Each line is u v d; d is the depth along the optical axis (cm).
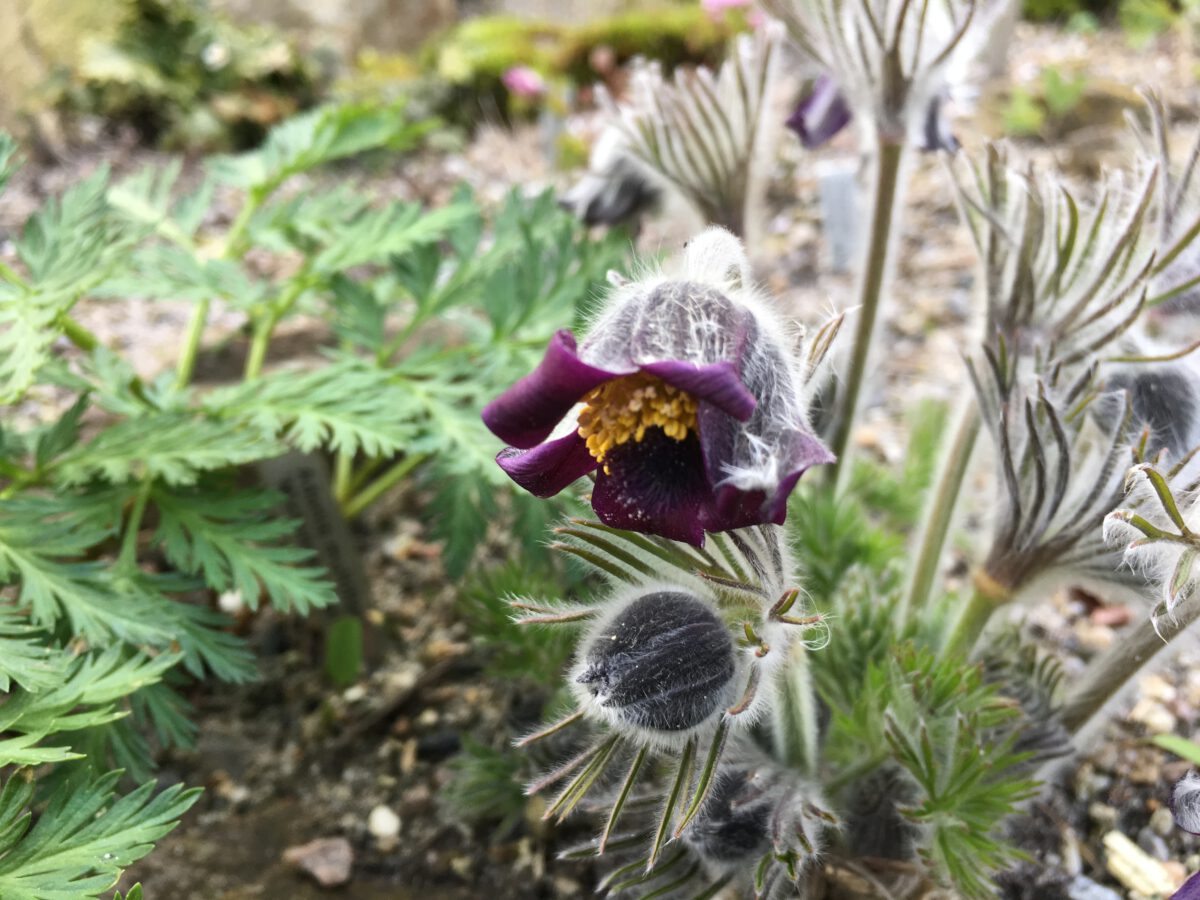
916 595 16
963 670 13
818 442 8
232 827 16
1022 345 13
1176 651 13
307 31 54
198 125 42
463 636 19
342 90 48
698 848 12
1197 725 17
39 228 15
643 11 55
